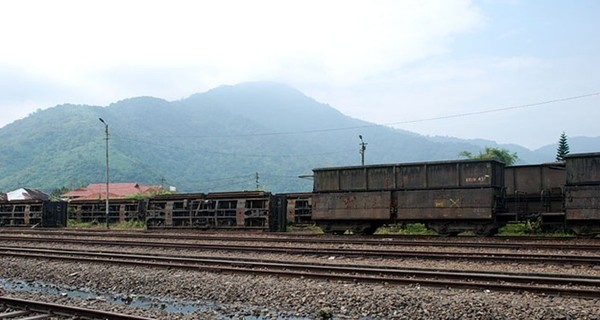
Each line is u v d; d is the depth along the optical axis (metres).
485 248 18.06
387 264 14.99
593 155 20.80
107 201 42.50
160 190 80.62
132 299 11.58
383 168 25.23
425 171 24.11
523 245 17.69
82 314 9.04
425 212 23.86
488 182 22.59
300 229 32.62
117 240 24.64
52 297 11.23
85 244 23.05
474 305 9.27
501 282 11.20
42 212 42.09
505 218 23.02
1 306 9.86
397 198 24.67
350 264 14.49
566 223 21.64
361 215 25.33
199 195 34.81
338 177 26.53
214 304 10.83
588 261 13.60
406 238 23.17
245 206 32.09
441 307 9.38
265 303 10.53
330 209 26.42
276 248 18.23
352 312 9.64
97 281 13.39
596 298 9.52
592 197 20.62
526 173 26.91
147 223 36.97
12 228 41.81
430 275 12.10
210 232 31.48
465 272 12.36
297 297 10.62
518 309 8.98
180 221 35.50
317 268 13.42
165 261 15.80
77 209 47.91
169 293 11.91
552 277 11.52
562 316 8.55
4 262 16.70
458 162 23.33
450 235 24.08
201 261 15.27
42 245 23.84
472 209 22.75
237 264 14.62
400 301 9.83
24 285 13.76
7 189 193.50
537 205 26.08
